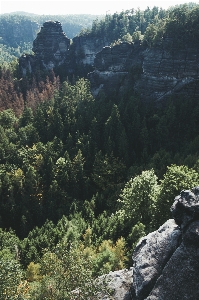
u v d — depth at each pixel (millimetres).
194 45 105688
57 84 150125
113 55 131250
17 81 160500
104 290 24906
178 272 21688
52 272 26547
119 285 27328
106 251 43969
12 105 141625
